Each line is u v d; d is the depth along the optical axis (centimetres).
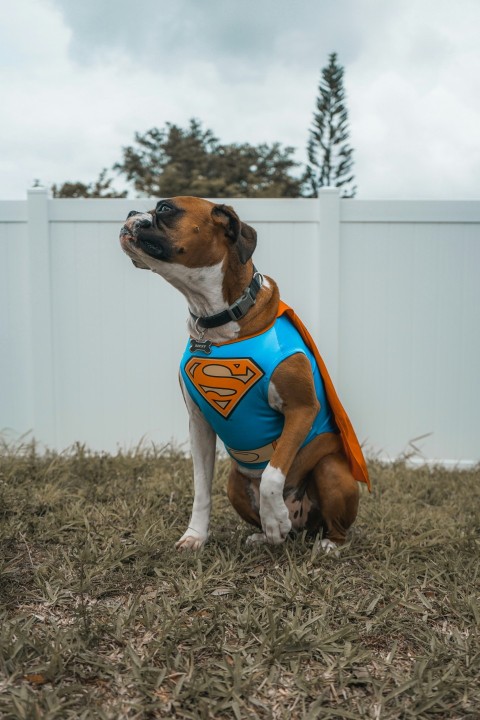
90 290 587
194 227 300
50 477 476
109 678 231
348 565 327
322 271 576
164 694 224
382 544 347
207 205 307
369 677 235
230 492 362
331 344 580
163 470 503
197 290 311
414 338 589
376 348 589
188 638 254
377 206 575
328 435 347
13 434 595
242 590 294
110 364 593
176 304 587
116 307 588
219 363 311
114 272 585
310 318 588
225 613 273
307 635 255
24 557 333
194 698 221
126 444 597
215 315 311
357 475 353
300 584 291
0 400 594
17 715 205
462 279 584
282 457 312
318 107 3488
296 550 338
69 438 595
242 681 230
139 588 300
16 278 588
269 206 577
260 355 310
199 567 304
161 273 309
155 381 594
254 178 2988
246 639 256
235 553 333
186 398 340
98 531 361
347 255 582
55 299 587
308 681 232
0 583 298
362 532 373
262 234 581
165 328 589
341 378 593
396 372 591
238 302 310
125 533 365
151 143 3042
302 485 351
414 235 582
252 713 217
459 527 391
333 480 340
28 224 577
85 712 209
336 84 3456
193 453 349
